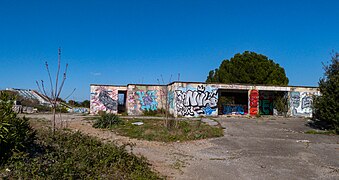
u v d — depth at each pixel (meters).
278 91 28.28
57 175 5.46
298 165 8.61
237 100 31.08
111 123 17.41
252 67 35.22
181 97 25.02
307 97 27.27
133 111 29.88
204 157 9.66
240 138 13.41
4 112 5.87
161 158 9.34
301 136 14.23
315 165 8.63
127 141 12.57
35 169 5.41
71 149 8.04
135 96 30.02
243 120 21.16
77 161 6.82
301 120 21.97
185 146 11.62
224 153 10.32
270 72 35.59
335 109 15.41
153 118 21.45
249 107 26.50
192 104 25.17
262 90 27.28
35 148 7.43
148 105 30.11
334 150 10.88
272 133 15.17
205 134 13.78
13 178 5.20
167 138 13.03
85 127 17.09
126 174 6.57
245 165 8.57
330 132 15.28
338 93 15.48
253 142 12.45
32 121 18.42
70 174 5.63
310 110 27.14
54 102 10.80
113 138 13.31
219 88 25.94
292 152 10.46
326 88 16.30
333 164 8.80
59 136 9.62
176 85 25.03
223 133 14.73
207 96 25.58
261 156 9.82
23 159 5.93
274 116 26.75
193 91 25.31
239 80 35.41
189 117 23.80
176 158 9.41
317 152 10.48
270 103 29.61
